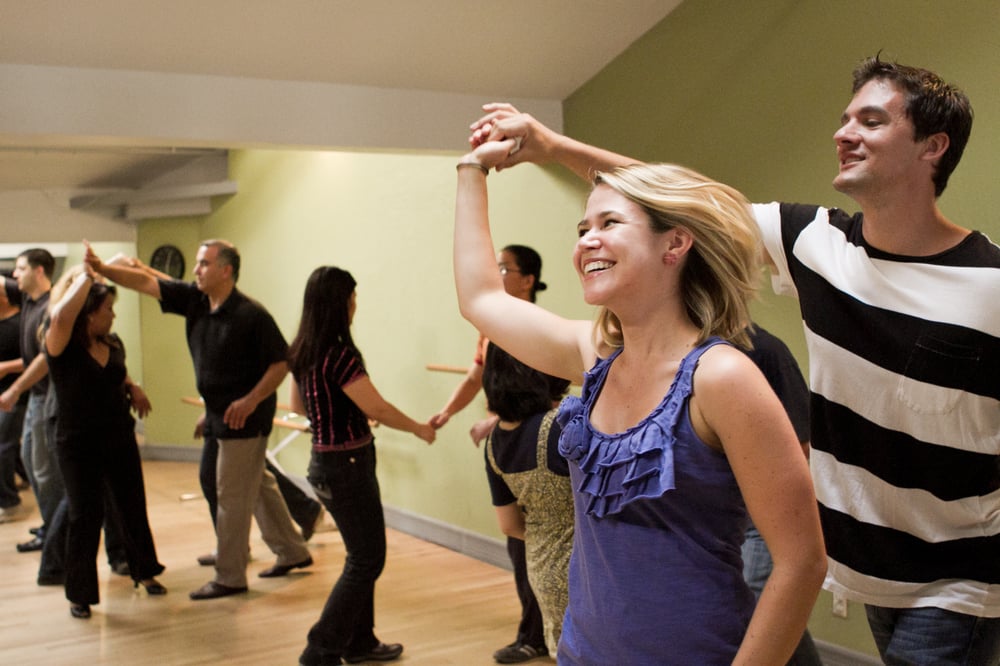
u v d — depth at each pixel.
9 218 8.89
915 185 1.76
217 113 4.03
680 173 1.33
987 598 1.78
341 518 3.64
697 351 1.25
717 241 1.28
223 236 8.56
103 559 5.60
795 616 1.19
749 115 3.64
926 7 3.03
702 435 1.24
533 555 2.51
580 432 1.35
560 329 1.51
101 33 3.61
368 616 3.78
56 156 7.62
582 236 1.35
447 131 4.45
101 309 4.45
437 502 5.71
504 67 4.23
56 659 3.91
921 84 1.75
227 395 4.58
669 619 1.25
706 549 1.26
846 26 3.28
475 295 1.56
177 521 6.53
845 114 1.83
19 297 6.25
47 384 5.47
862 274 1.84
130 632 4.23
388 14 3.71
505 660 3.71
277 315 7.63
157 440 9.50
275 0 3.54
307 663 3.63
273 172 7.66
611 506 1.28
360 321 6.45
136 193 8.84
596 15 3.93
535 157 1.72
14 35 3.55
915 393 1.77
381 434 6.22
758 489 1.20
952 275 1.74
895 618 1.92
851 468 1.89
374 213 6.28
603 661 1.30
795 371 2.29
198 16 3.58
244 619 4.36
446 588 4.78
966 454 1.77
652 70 4.07
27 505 7.28
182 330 9.34
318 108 4.20
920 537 1.84
